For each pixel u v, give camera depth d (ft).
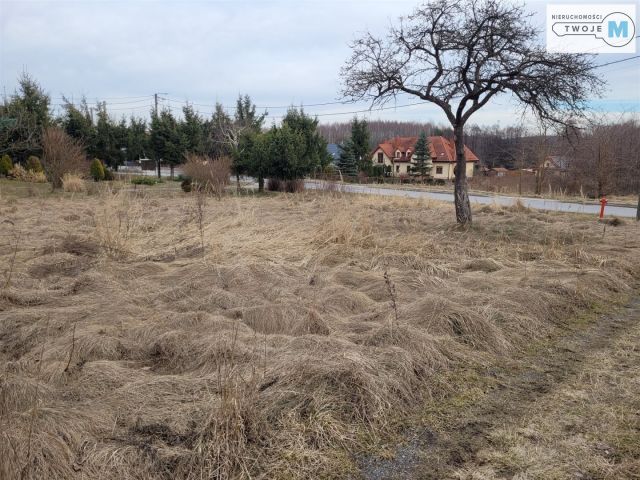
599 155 92.58
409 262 23.76
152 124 111.14
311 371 11.35
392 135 284.20
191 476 8.29
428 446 9.63
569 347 14.80
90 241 26.76
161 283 20.48
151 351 13.46
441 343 14.06
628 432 10.00
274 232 30.55
